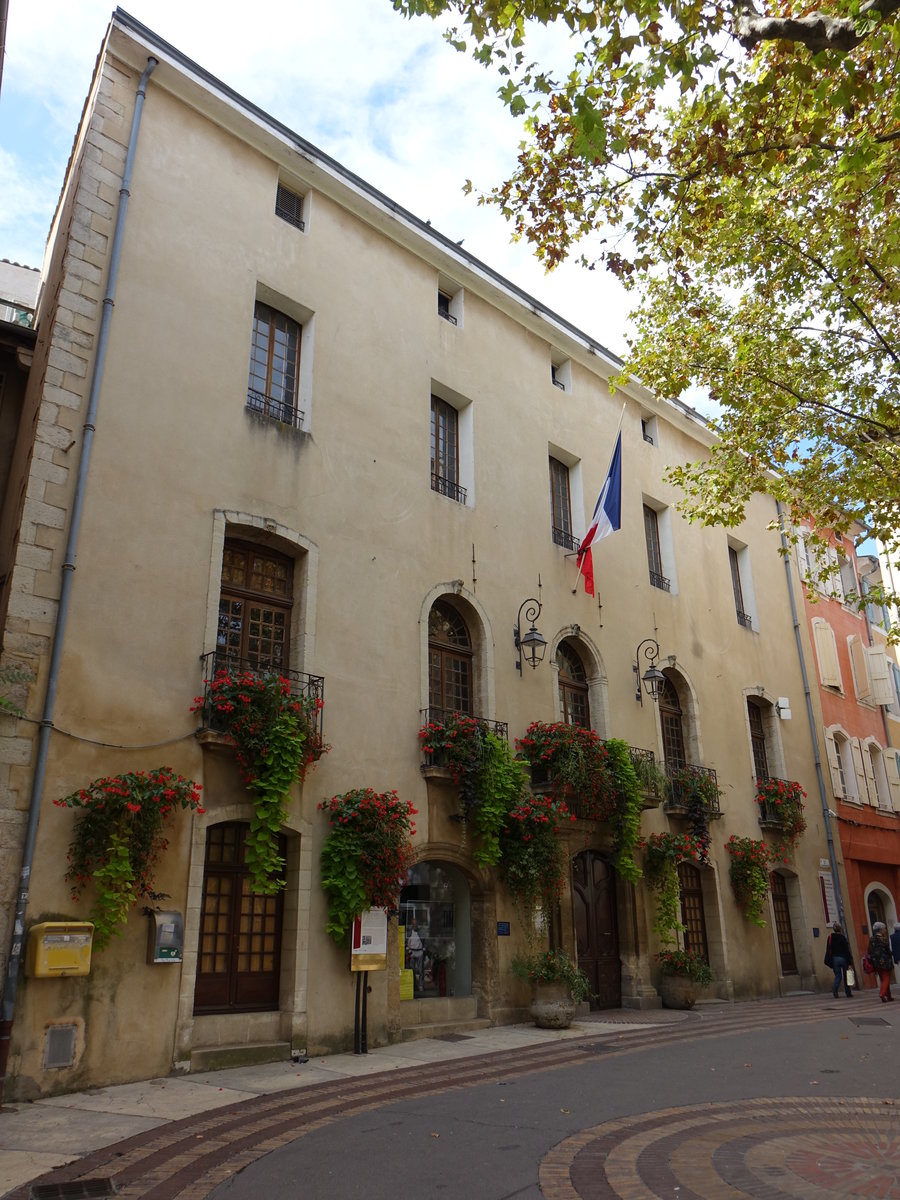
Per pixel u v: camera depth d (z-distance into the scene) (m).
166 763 10.08
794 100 9.51
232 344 12.24
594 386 19.38
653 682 17.91
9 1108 7.95
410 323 15.16
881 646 27.41
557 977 12.82
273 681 10.85
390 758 12.55
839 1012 15.54
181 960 9.64
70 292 10.68
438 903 13.22
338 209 14.52
